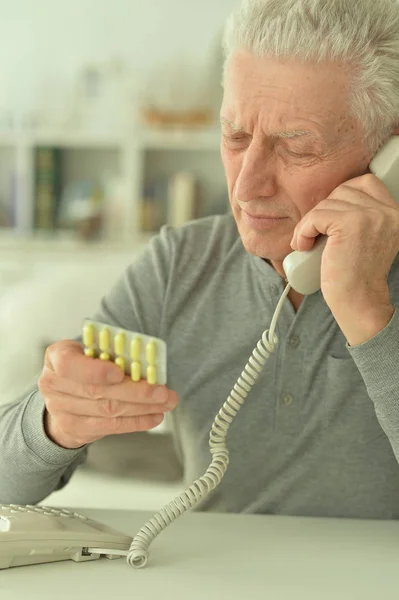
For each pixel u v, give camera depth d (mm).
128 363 887
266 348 1007
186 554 895
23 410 1030
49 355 916
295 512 1165
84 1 4598
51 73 4617
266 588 802
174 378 1214
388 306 898
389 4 952
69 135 4449
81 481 1631
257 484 1175
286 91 924
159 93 4492
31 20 4613
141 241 4430
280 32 911
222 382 1192
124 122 4465
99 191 4516
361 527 1017
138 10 4578
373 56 931
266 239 1021
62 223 4516
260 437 1164
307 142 944
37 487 1034
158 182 4531
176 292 1234
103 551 864
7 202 4652
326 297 904
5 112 4527
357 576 845
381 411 906
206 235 1266
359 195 926
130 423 905
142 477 1648
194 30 4574
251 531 985
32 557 839
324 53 912
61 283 2416
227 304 1205
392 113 963
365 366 897
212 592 788
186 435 1216
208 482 948
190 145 4434
